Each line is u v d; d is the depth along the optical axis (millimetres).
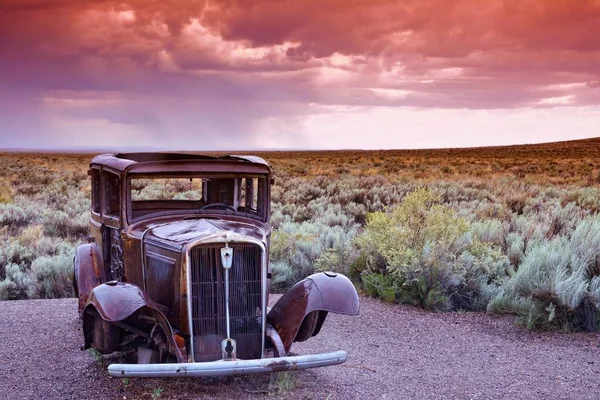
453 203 21234
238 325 5809
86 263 7555
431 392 5965
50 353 7023
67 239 15664
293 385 5941
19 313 8836
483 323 8602
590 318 8289
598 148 108312
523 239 12461
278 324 6055
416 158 77312
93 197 7895
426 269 9711
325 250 12117
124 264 6621
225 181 7719
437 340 7781
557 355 7191
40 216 18938
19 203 22562
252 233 6234
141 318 5992
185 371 5027
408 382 6230
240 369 5145
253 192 7379
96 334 6082
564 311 8312
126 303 5512
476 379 6352
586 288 8305
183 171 6637
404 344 7594
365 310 9242
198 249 5676
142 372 4984
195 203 8242
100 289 5695
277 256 12102
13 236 15883
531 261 9234
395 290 9805
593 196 21406
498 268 10555
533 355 7191
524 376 6457
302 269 11609
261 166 6930
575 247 10031
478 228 13102
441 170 46281
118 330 6043
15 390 5914
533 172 43906
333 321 8633
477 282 9938
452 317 8945
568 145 129250
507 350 7383
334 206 21625
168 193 22766
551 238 12812
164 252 5918
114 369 4977
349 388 6008
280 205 21547
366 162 65688
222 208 7184
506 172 43562
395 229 10523
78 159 84375
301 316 5930
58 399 5699
